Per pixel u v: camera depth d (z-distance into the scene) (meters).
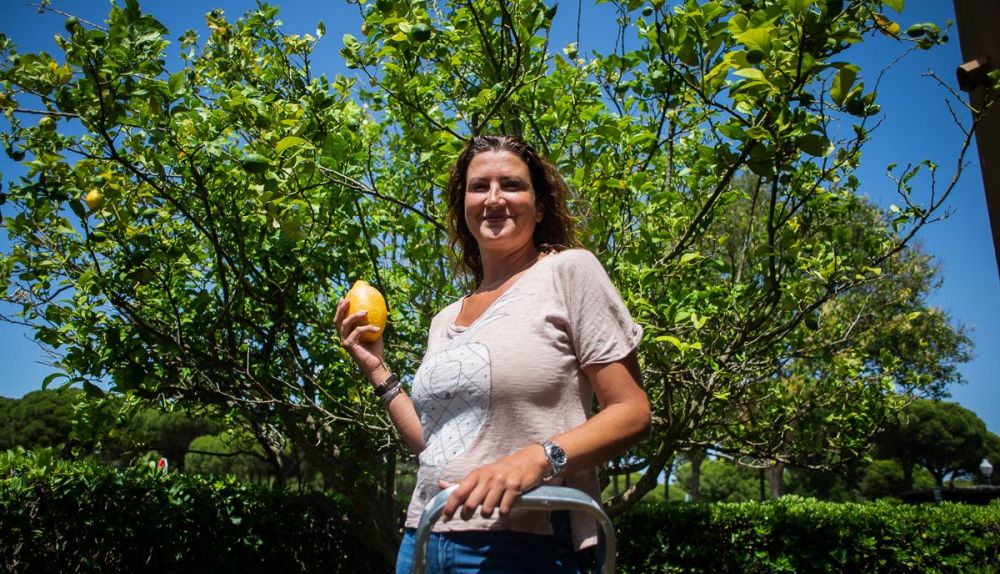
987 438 25.67
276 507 6.11
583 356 1.30
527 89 4.24
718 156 2.85
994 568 6.25
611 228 4.02
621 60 4.04
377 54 3.74
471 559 1.20
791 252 3.72
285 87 4.50
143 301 4.45
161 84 2.98
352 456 5.28
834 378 5.73
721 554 6.75
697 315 3.91
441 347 1.51
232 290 4.65
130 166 3.23
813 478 22.09
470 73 4.45
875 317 6.67
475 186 1.62
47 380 3.86
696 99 3.56
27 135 3.34
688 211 4.42
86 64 2.77
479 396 1.30
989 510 6.92
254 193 3.37
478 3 3.76
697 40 2.88
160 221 4.39
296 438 5.07
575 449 1.12
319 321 4.71
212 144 3.49
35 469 4.48
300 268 4.36
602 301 1.34
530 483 1.06
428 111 4.13
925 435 24.58
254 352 4.84
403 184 5.33
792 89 2.47
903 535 6.53
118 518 4.71
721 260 4.64
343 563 6.69
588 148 4.28
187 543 5.21
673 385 4.62
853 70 2.35
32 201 3.85
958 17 2.74
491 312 1.40
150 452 7.24
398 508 6.91
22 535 4.27
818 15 2.35
